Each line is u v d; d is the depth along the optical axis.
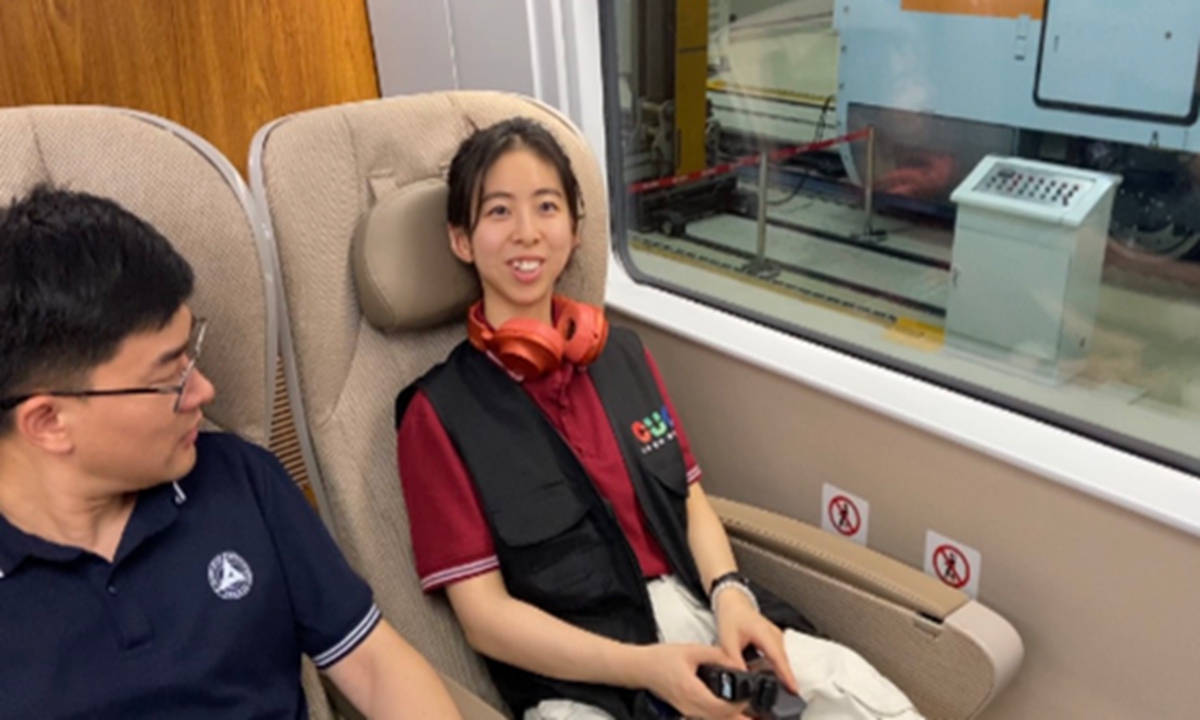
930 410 1.52
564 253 1.41
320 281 1.33
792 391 1.69
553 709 1.31
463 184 1.35
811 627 1.45
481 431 1.35
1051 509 1.40
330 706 1.26
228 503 1.08
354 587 1.15
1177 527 1.27
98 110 1.14
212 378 1.21
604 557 1.39
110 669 0.97
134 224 0.94
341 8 2.13
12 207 0.92
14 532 0.95
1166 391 1.71
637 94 1.99
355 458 1.38
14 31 1.71
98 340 0.89
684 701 1.23
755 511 1.59
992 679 1.31
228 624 1.04
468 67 2.04
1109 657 1.41
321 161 1.34
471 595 1.33
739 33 2.07
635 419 1.47
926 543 1.58
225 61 1.97
